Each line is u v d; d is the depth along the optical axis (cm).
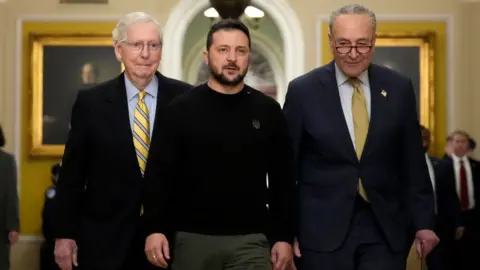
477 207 727
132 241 351
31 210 911
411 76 927
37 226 909
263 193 323
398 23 929
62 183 360
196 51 1076
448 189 722
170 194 324
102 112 361
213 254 315
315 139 354
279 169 329
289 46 927
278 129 327
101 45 921
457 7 927
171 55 921
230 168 316
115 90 366
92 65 921
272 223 330
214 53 316
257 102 325
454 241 725
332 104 356
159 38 363
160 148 322
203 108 319
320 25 925
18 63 914
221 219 316
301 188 357
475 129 922
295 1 929
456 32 926
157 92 368
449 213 722
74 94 922
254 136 319
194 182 317
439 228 726
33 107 915
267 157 325
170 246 324
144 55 357
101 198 356
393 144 354
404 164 359
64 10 920
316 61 925
